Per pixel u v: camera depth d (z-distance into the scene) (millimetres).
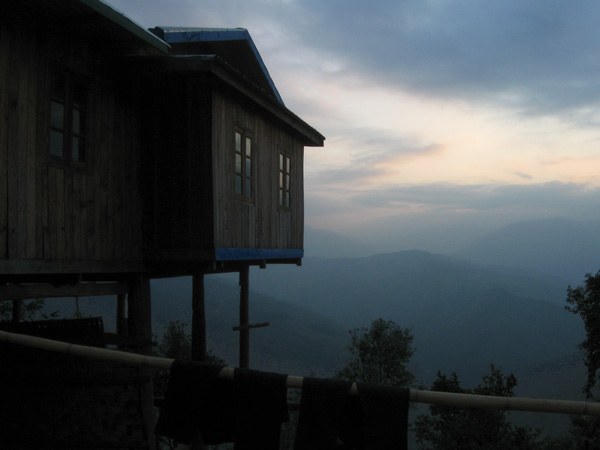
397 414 2434
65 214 6449
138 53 7504
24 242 5789
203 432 2961
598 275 16797
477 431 14094
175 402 2816
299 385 2637
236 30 10734
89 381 6352
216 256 8039
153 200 8234
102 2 6078
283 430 15875
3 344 6211
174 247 8125
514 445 14211
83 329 6430
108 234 7297
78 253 6648
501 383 16609
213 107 8164
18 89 5805
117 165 7590
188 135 8164
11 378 6301
